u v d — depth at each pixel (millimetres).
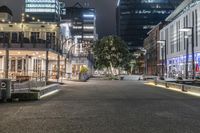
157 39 129000
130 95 25484
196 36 77688
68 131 10102
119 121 12180
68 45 69625
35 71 47094
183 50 87750
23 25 47562
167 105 18094
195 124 11500
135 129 10430
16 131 10109
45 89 25484
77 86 39625
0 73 42188
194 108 16625
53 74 56094
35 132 9945
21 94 21000
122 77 75812
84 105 18000
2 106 17562
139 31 191250
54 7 178375
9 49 40844
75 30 179875
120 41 85312
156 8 191000
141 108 16562
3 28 46562
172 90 32688
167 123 11703
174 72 93250
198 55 75500
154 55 136375
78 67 74562
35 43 41438
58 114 14219
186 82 40969
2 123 11711
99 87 37656
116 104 18594
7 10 66500
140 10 191500
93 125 11234
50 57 54594
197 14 77375
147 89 34312
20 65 50156
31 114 14219
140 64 161250
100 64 86375
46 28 49250
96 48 87000
